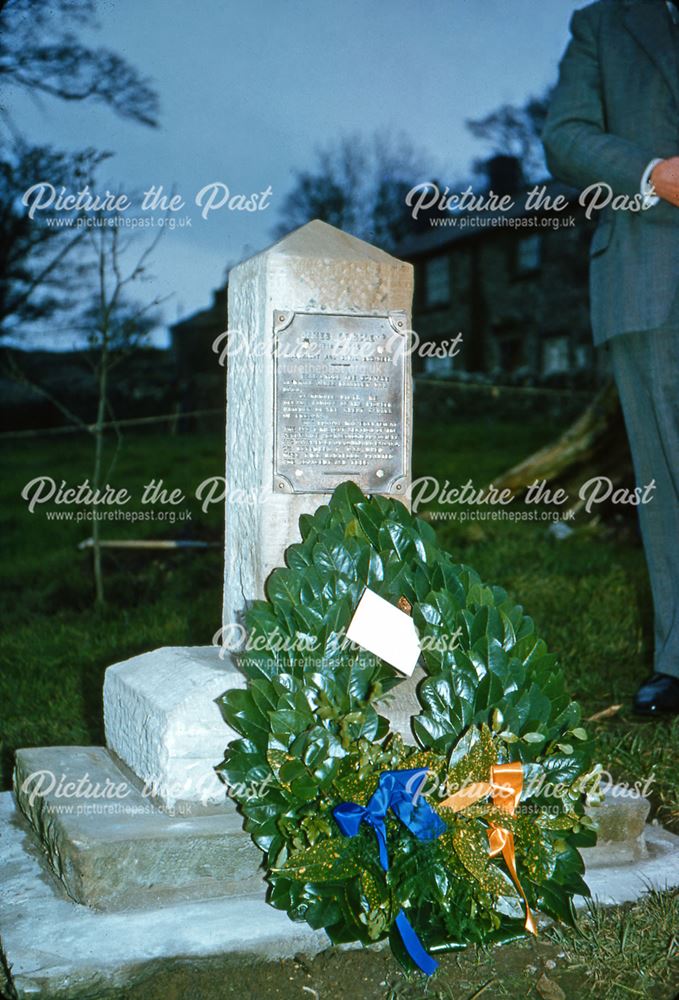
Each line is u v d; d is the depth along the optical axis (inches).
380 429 110.7
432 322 912.3
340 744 91.0
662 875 103.0
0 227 441.1
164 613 229.5
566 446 337.4
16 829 111.9
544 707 95.2
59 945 88.6
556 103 147.2
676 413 142.0
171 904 95.3
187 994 85.5
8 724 158.6
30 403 703.7
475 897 89.7
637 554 281.0
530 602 225.9
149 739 103.5
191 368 775.1
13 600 253.8
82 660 194.4
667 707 147.7
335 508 106.7
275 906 92.4
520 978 89.4
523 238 800.3
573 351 752.3
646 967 90.1
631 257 140.9
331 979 88.4
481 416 700.0
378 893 87.5
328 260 108.2
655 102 139.9
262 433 108.4
